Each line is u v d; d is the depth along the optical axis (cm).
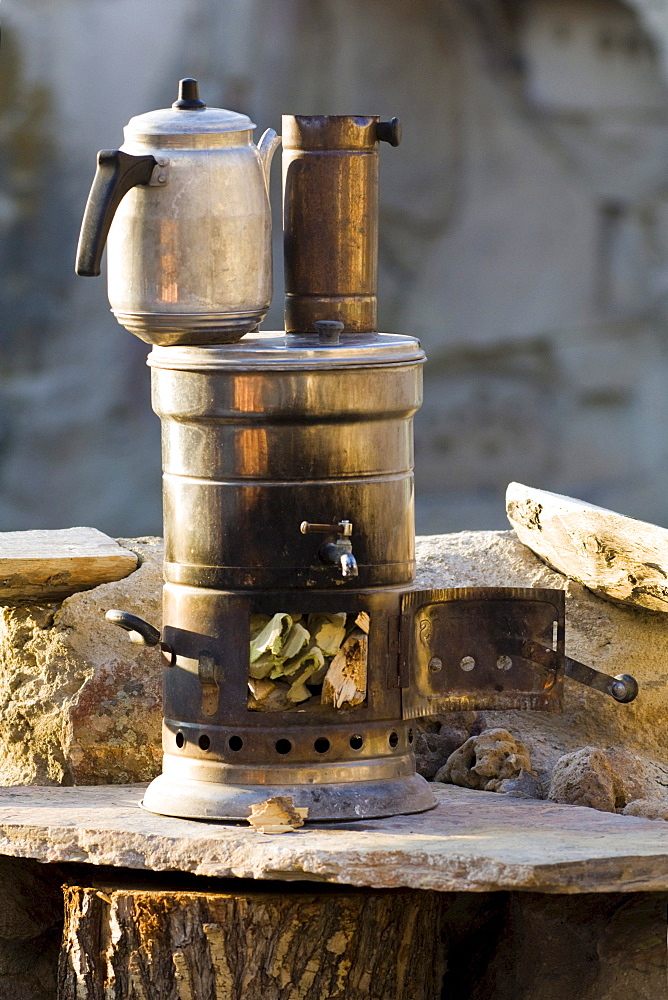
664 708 425
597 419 1772
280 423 340
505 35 1739
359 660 346
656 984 351
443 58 1741
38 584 420
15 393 1645
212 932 335
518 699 360
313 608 344
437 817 353
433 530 1628
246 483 342
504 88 1755
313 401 338
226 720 347
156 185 334
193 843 331
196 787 350
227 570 344
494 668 359
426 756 414
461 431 1761
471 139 1759
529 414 1767
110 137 1647
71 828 341
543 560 443
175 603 353
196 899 337
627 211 1770
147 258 337
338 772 348
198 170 334
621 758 397
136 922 340
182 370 344
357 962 342
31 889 396
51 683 418
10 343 1650
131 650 416
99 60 1636
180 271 335
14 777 421
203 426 344
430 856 316
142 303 338
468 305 1777
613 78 1748
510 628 359
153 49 1648
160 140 335
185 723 353
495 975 378
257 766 346
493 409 1769
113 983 345
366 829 339
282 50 1680
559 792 382
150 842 334
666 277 1761
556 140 1764
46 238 1648
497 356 1789
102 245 329
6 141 1623
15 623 428
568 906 371
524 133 1767
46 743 416
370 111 1727
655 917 358
